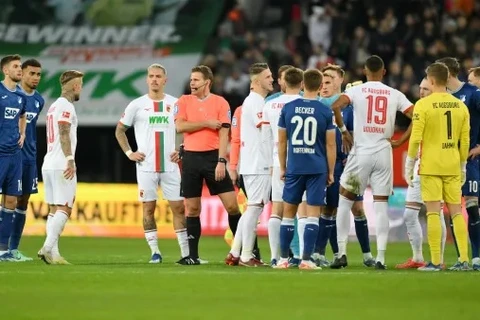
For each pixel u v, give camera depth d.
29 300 37.53
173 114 55.56
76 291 40.16
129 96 98.44
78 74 55.22
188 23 102.75
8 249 57.53
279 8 110.38
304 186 49.53
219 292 39.81
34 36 104.25
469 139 51.53
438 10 104.88
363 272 47.81
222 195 53.31
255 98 52.44
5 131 55.88
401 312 34.75
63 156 54.44
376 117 50.81
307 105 49.12
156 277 44.75
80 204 86.12
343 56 100.06
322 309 35.41
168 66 100.69
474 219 51.81
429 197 49.59
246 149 52.28
